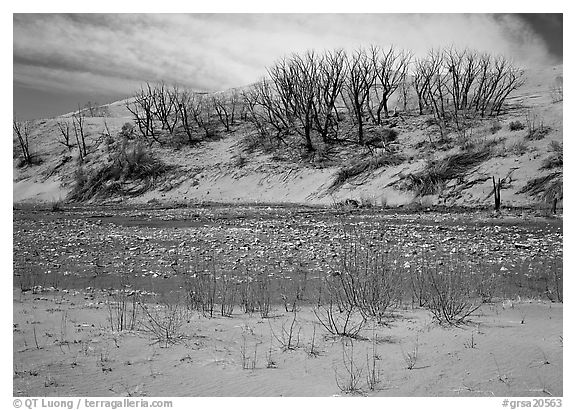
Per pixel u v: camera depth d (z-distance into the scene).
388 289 12.16
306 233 24.92
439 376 7.55
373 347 9.07
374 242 21.83
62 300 13.29
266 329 10.43
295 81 62.44
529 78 77.94
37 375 7.94
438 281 13.82
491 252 19.34
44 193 64.31
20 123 82.12
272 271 16.59
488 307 11.80
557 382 7.18
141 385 7.47
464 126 50.03
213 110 78.31
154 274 16.50
